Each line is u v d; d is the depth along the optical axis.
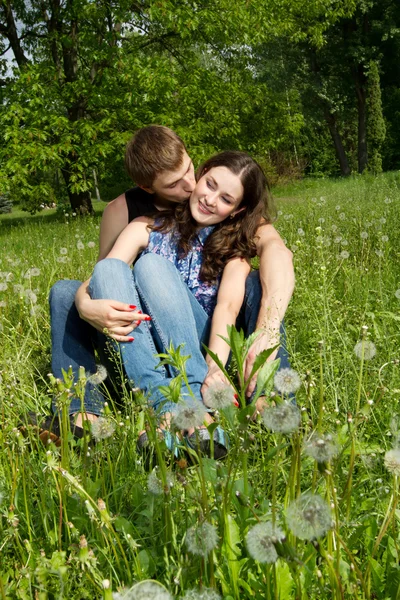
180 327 2.45
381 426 2.25
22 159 15.04
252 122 20.11
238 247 2.76
